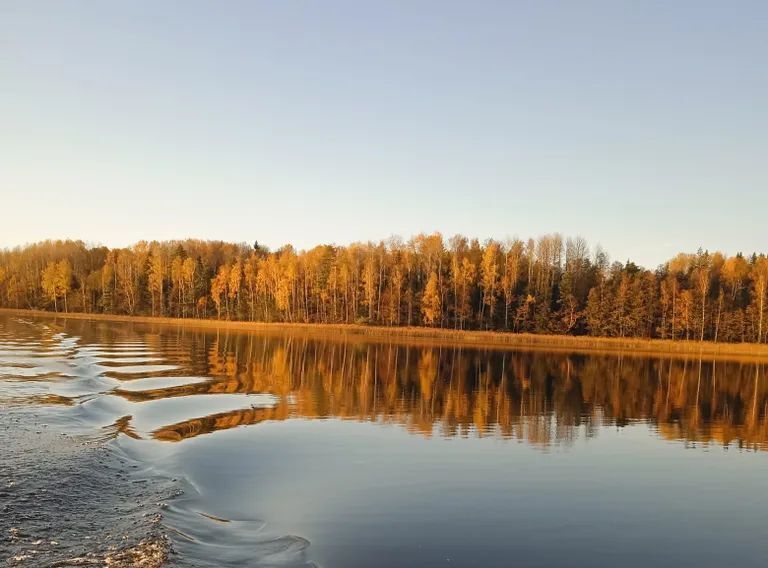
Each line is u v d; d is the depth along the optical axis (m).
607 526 13.03
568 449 20.45
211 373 37.09
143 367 38.09
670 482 16.86
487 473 16.88
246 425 22.22
